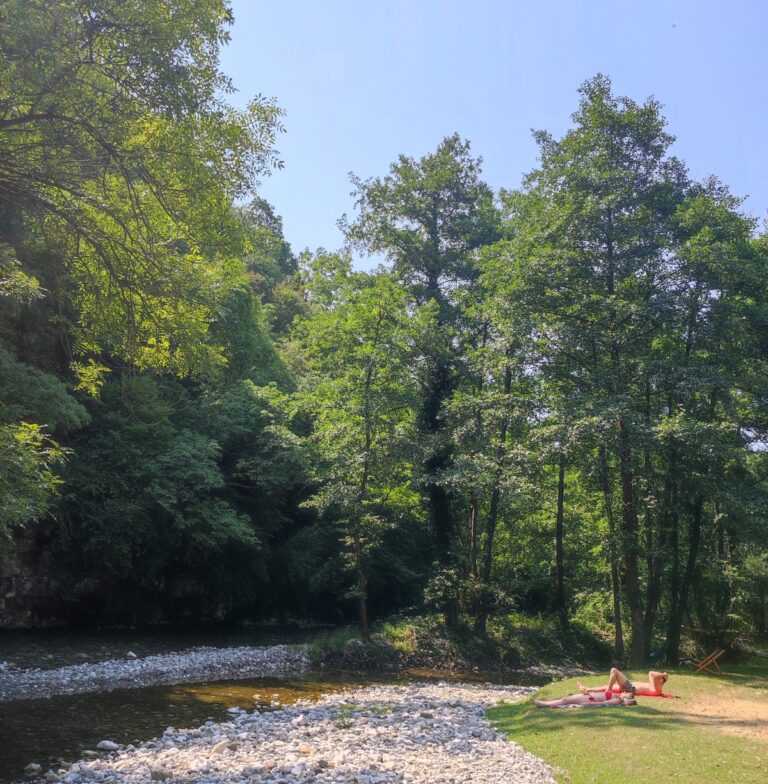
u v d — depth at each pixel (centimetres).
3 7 934
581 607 3002
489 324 3008
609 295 2206
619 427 2088
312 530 3406
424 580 3350
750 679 1944
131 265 1248
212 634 2855
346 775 972
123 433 2644
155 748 1172
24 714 1382
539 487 2638
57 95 1045
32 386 1970
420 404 2689
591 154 2367
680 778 871
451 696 1823
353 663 2420
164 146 1143
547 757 1060
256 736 1255
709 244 2111
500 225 3388
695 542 2269
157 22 1075
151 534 2672
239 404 3175
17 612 2517
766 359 2267
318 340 2797
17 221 1401
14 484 1331
